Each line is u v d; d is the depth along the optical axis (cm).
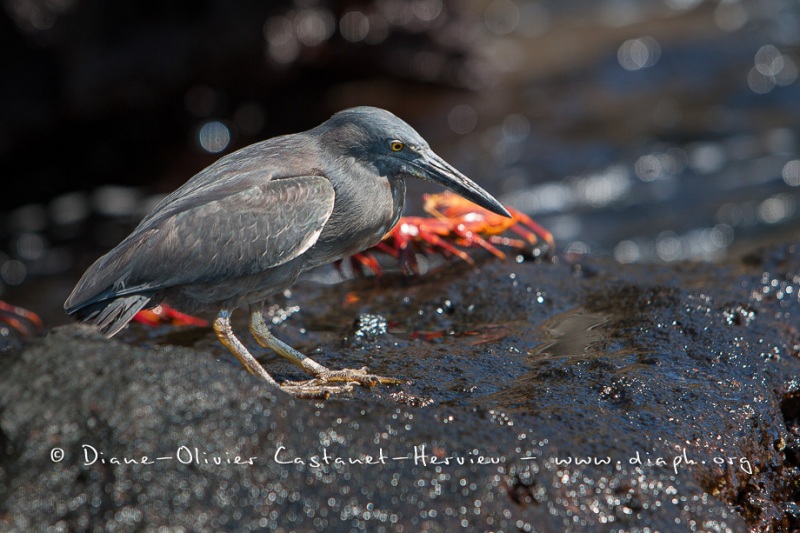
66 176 2330
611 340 1016
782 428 916
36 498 661
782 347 1012
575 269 1245
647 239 2011
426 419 760
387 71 2627
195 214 934
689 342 1000
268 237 941
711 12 3081
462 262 1281
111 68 2300
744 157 2291
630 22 3083
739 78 2656
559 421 805
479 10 3238
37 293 1917
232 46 2394
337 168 1001
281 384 945
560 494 729
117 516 656
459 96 2662
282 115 2523
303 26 2481
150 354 735
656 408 862
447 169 1017
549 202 2161
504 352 1005
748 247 1959
